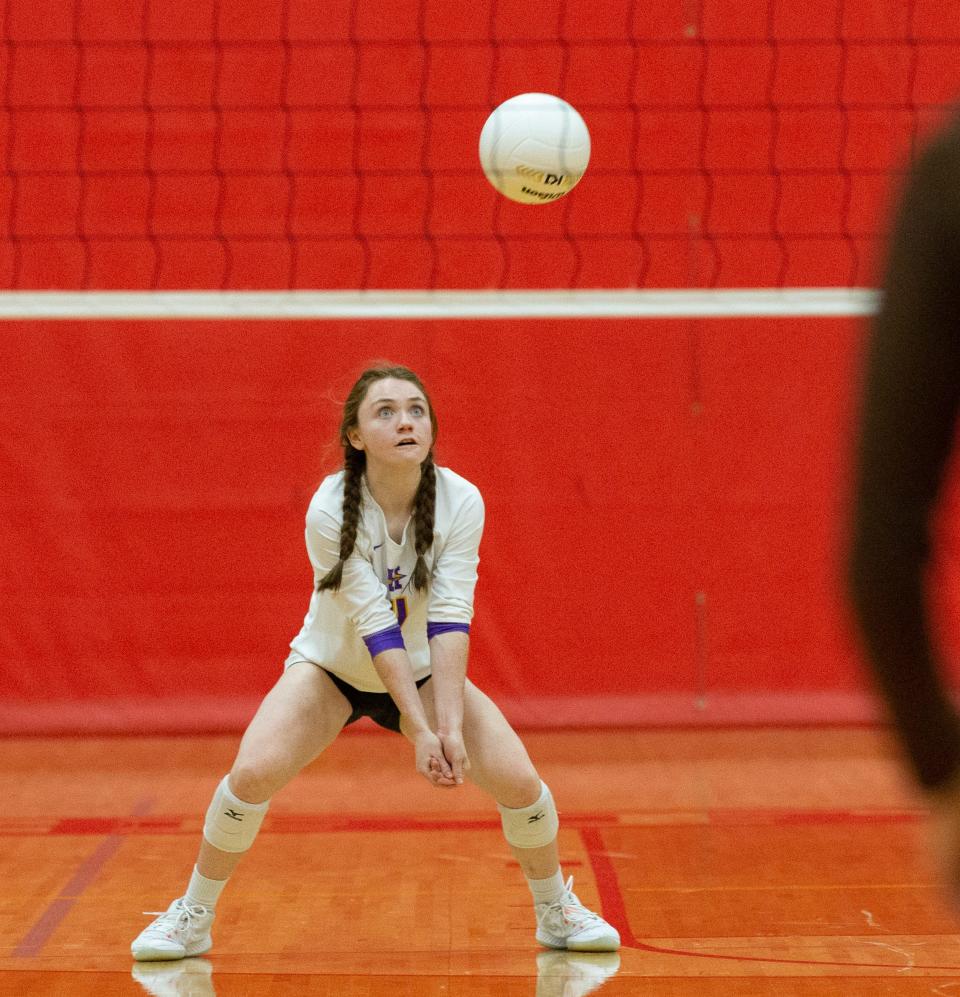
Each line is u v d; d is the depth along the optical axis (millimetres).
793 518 18984
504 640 18953
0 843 12633
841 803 14422
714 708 18906
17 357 18812
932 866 2303
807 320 19000
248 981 8578
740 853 12102
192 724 18703
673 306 18703
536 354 19000
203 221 19141
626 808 14234
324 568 9023
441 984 8508
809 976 8562
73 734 18594
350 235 19172
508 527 18969
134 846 12547
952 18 19109
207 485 18859
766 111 19156
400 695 8656
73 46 19062
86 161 19062
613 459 19000
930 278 2002
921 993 8203
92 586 18797
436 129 19141
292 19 19125
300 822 13516
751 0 19125
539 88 19109
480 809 14156
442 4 19109
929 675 2045
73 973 8727
